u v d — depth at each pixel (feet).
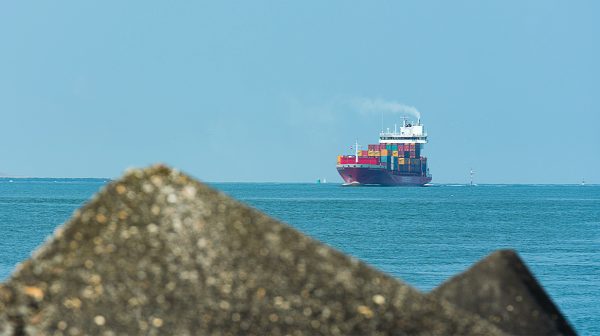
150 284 81.35
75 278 81.15
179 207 83.92
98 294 80.74
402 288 83.46
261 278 82.12
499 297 105.29
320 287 82.48
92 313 80.23
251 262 82.58
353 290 82.74
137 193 84.28
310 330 81.20
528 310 104.37
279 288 81.97
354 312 82.02
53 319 79.92
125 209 83.71
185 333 80.18
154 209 83.76
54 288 80.79
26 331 79.61
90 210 83.76
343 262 83.61
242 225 83.76
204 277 81.82
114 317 80.28
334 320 81.66
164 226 83.20
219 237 83.15
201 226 83.30
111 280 81.25
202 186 84.94
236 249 82.89
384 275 83.76
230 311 81.05
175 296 81.15
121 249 82.28
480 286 106.11
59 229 82.99
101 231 82.89
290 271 82.69
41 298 80.48
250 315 81.05
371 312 82.17
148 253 82.23
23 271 81.41
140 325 80.18
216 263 82.33
